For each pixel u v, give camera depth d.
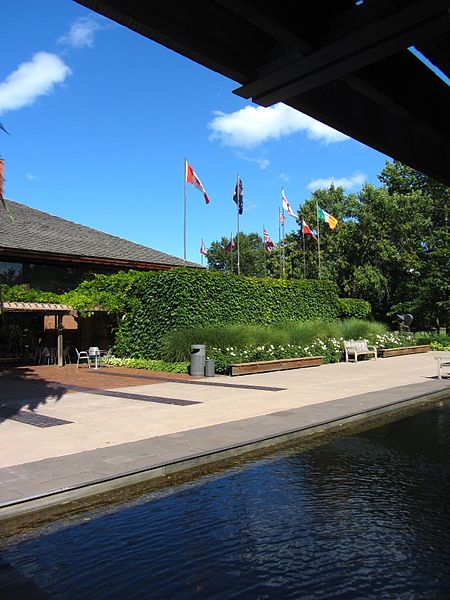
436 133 5.60
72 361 22.45
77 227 26.30
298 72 3.99
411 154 6.25
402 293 39.59
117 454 6.62
